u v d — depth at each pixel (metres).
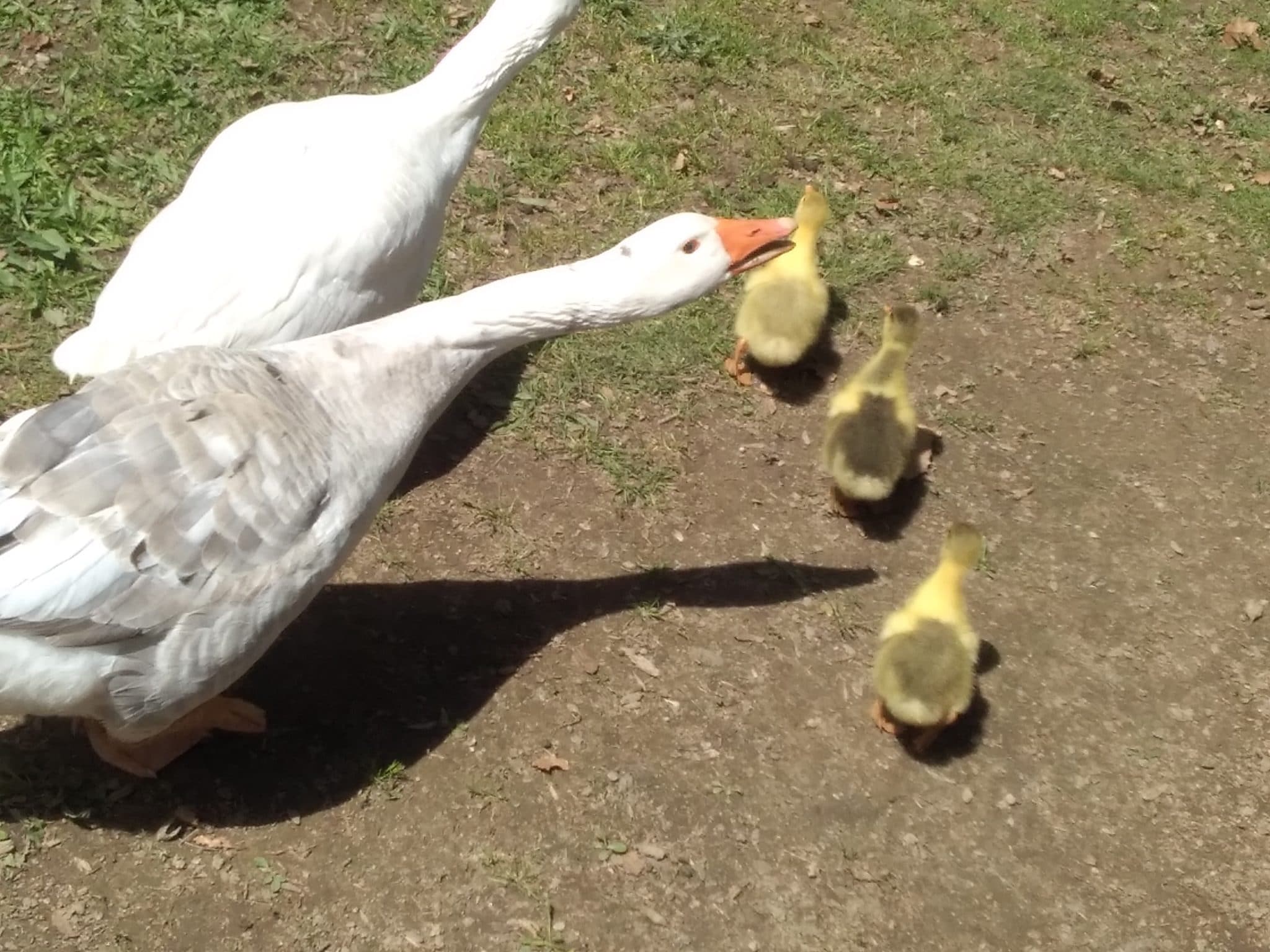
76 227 1.93
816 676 1.69
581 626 1.68
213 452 1.33
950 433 2.00
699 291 1.51
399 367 1.46
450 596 1.68
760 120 2.43
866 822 1.57
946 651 1.57
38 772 1.46
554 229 2.15
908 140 2.48
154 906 1.40
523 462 1.84
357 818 1.48
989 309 2.20
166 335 1.49
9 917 1.37
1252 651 1.80
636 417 1.93
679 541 1.80
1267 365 2.20
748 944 1.46
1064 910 1.53
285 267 1.54
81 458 1.30
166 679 1.34
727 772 1.58
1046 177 2.46
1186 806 1.64
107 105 2.12
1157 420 2.08
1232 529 1.94
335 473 1.40
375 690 1.58
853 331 2.12
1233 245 2.41
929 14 2.81
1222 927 1.54
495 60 1.73
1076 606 1.81
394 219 1.63
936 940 1.49
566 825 1.51
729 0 2.68
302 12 2.38
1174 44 2.95
